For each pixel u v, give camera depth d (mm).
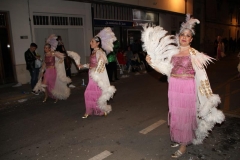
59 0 10875
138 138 4230
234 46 26891
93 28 12727
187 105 3361
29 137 4434
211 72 11906
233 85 8516
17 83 9508
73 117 5480
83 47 12500
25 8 9625
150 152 3711
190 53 3289
